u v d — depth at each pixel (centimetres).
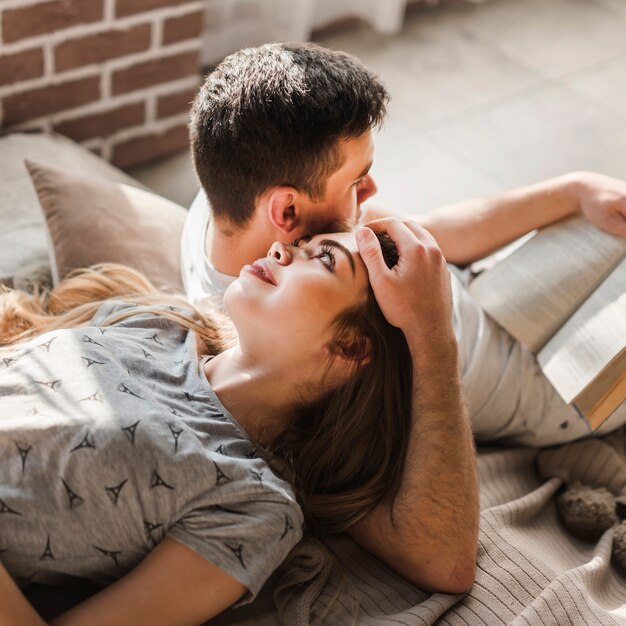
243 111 132
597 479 158
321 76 134
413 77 299
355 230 141
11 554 109
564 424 159
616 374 143
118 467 108
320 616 120
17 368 119
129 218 162
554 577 127
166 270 160
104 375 117
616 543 141
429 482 121
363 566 129
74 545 109
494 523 134
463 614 120
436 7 340
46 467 109
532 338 155
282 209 137
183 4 225
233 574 108
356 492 126
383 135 271
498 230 165
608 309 145
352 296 123
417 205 246
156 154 247
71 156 199
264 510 112
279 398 127
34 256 167
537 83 307
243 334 126
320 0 307
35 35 203
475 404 156
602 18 351
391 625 115
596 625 119
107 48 217
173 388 124
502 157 270
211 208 143
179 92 241
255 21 285
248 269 126
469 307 160
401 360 128
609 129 290
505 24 337
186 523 110
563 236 158
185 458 111
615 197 153
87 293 147
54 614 115
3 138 197
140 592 107
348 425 127
